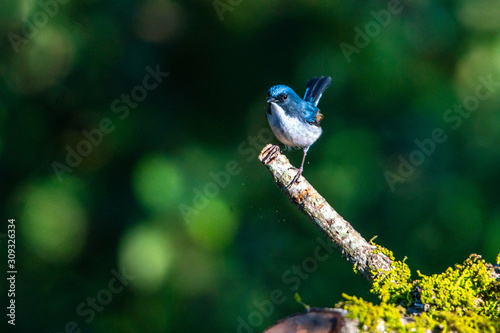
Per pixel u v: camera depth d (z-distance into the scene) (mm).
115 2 11625
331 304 11289
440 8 11344
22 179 11805
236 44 12109
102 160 11711
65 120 11906
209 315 11086
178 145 11672
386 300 4312
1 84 11445
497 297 4469
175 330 11102
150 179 10641
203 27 12180
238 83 12211
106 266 11664
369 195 11352
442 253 11391
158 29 12227
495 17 11398
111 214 11445
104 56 11641
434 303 4492
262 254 11445
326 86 10109
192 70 12289
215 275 11062
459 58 11594
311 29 11461
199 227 10695
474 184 11562
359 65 11102
